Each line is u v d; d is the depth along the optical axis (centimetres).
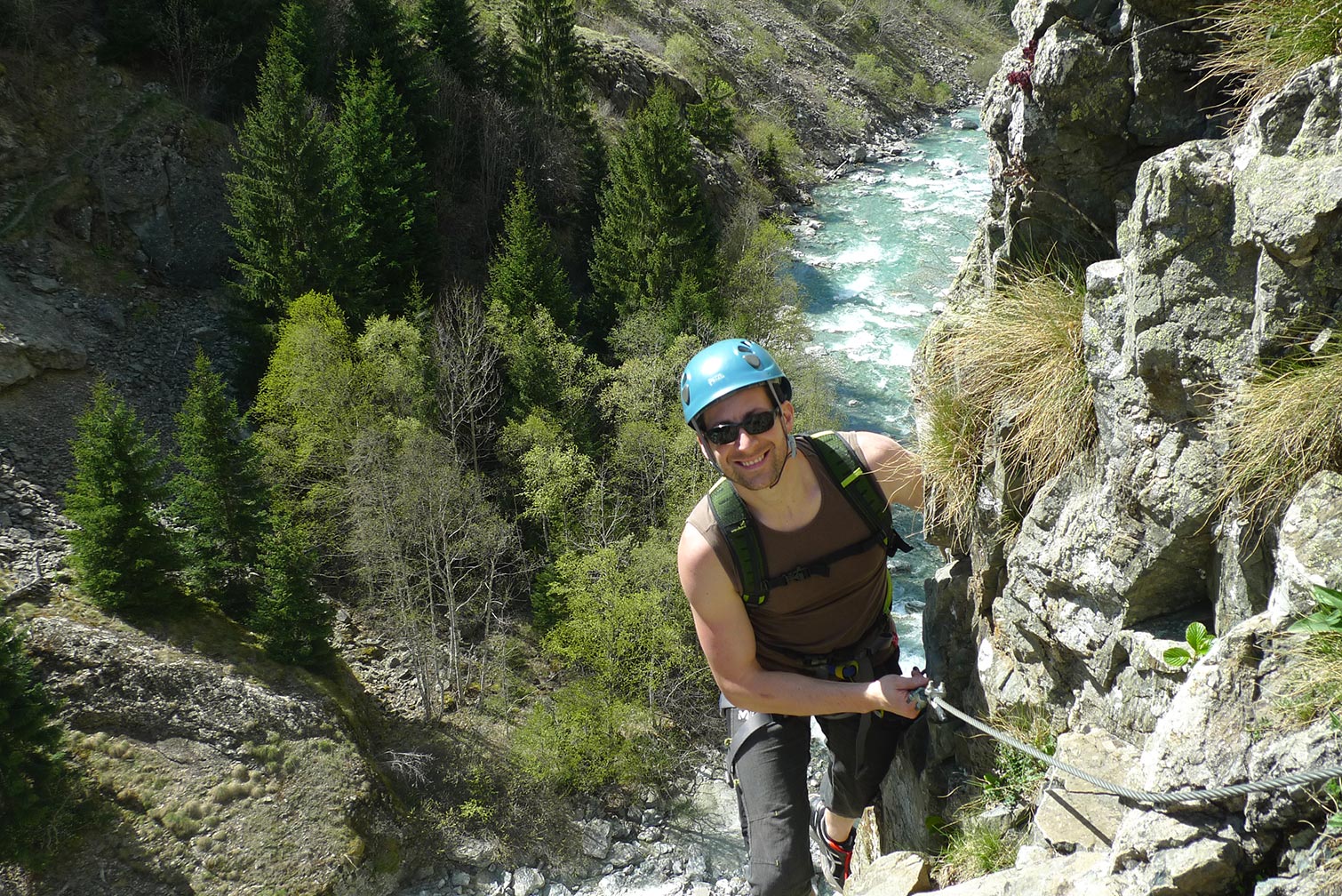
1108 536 336
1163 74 358
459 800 2334
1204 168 295
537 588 2689
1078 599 359
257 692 2261
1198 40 351
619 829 2325
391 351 2867
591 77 5525
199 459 2455
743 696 336
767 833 358
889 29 8594
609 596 2342
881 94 7431
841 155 6406
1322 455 262
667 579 2439
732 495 321
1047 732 381
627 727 2433
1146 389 317
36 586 2345
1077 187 391
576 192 4612
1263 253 273
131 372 3188
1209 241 292
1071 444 361
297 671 2373
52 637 2205
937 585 482
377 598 2811
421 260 3584
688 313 3303
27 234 3347
